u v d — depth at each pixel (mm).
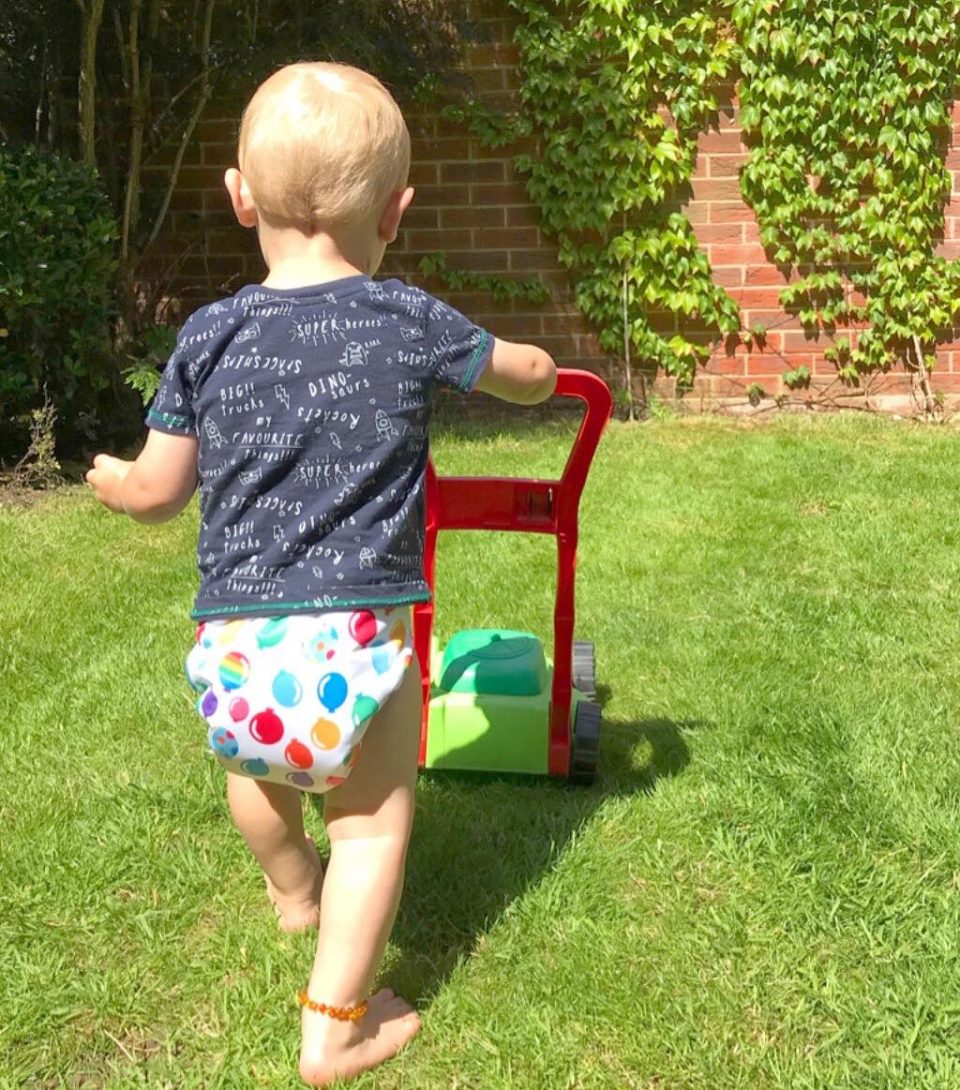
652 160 6934
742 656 3385
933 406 7207
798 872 2303
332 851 1873
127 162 6844
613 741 2879
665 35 6758
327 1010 1771
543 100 6941
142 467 1874
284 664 1728
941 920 2137
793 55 6715
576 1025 1895
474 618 3693
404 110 7074
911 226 6949
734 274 7168
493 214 7191
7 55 6320
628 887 2271
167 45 6492
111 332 6273
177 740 2877
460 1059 1828
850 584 4027
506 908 2197
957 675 3254
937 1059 1803
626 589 3961
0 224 5086
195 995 1972
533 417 7125
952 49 6691
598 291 7152
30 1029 1882
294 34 6324
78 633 3570
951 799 2545
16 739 2865
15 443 5809
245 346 1808
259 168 1854
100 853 2357
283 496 1767
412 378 1835
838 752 2770
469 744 2664
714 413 7289
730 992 1959
